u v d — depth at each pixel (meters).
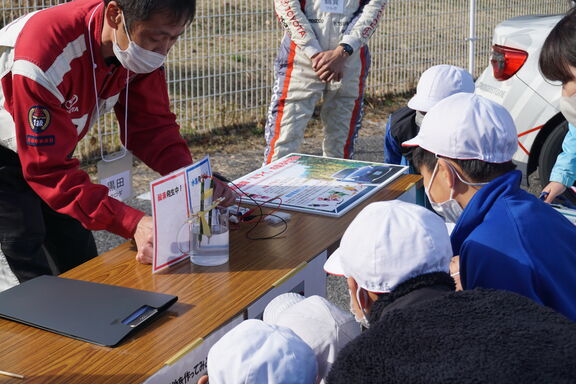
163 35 2.14
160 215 2.10
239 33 6.59
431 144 1.99
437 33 8.20
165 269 2.18
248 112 6.84
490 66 4.75
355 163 3.28
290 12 4.39
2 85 2.23
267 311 1.96
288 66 4.59
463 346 1.22
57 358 1.68
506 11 8.79
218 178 2.74
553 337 1.24
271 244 2.36
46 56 2.14
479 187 1.97
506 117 1.96
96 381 1.59
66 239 2.89
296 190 2.88
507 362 1.18
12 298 1.95
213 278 2.11
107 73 2.36
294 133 4.64
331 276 4.09
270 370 1.47
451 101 2.00
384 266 1.52
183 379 1.72
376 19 4.54
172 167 2.66
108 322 1.81
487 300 1.36
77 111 2.34
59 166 2.21
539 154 4.62
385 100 7.99
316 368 1.58
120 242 4.43
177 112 6.38
